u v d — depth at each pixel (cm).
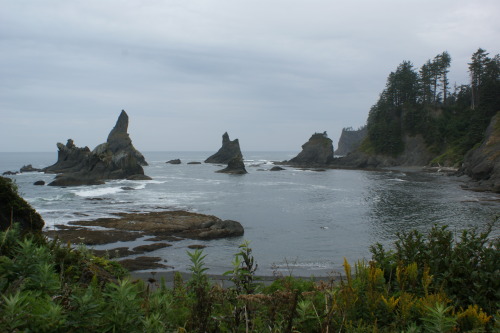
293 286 603
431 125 11288
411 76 12556
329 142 13538
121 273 775
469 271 496
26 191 5528
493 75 10388
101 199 4756
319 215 3722
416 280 514
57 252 596
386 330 407
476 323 394
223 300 426
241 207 4238
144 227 3006
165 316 394
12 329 252
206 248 2462
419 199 4675
